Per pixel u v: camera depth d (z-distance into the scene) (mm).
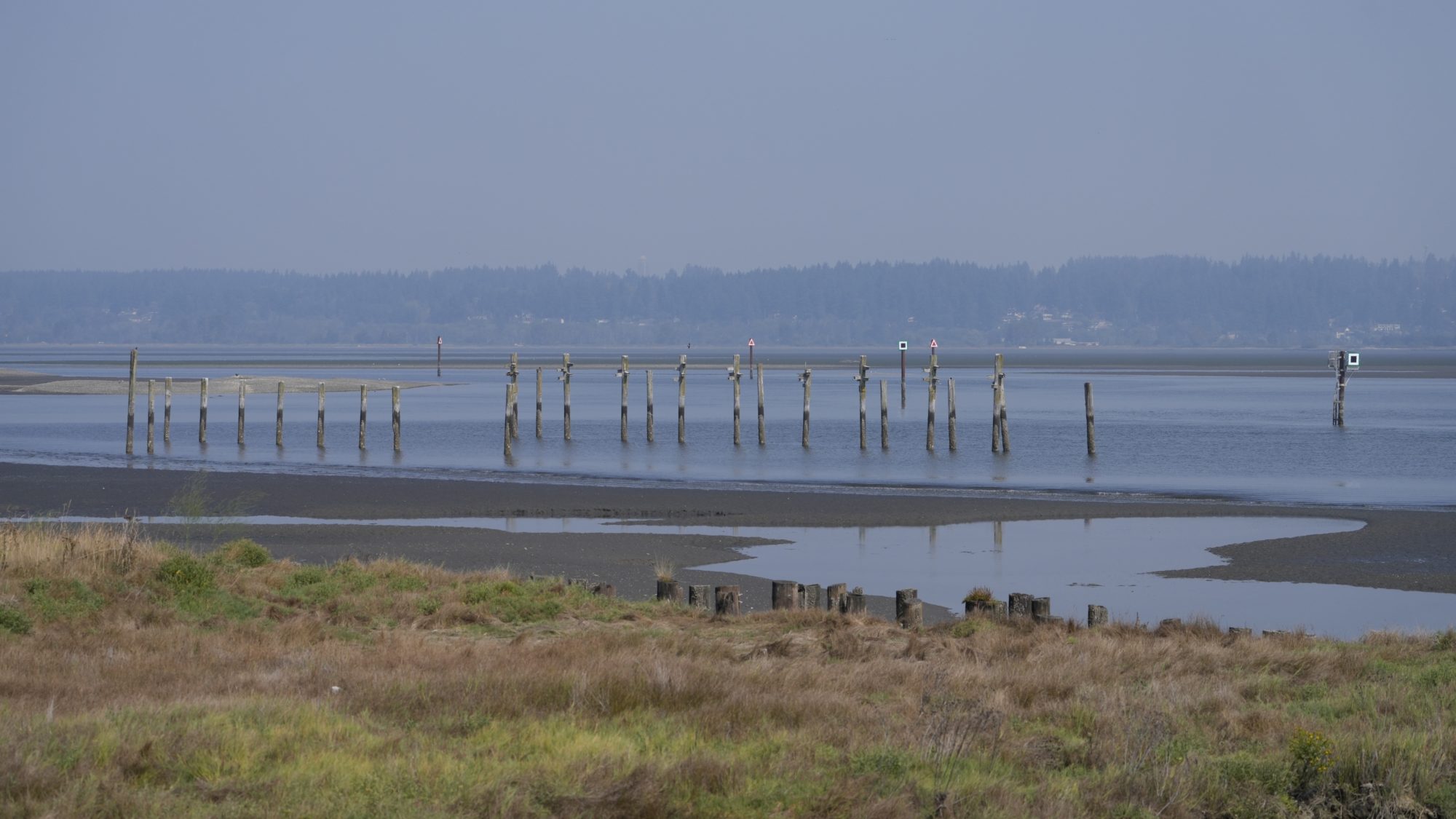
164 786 37562
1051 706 51438
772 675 56438
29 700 48469
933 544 122500
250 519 136375
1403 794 40156
